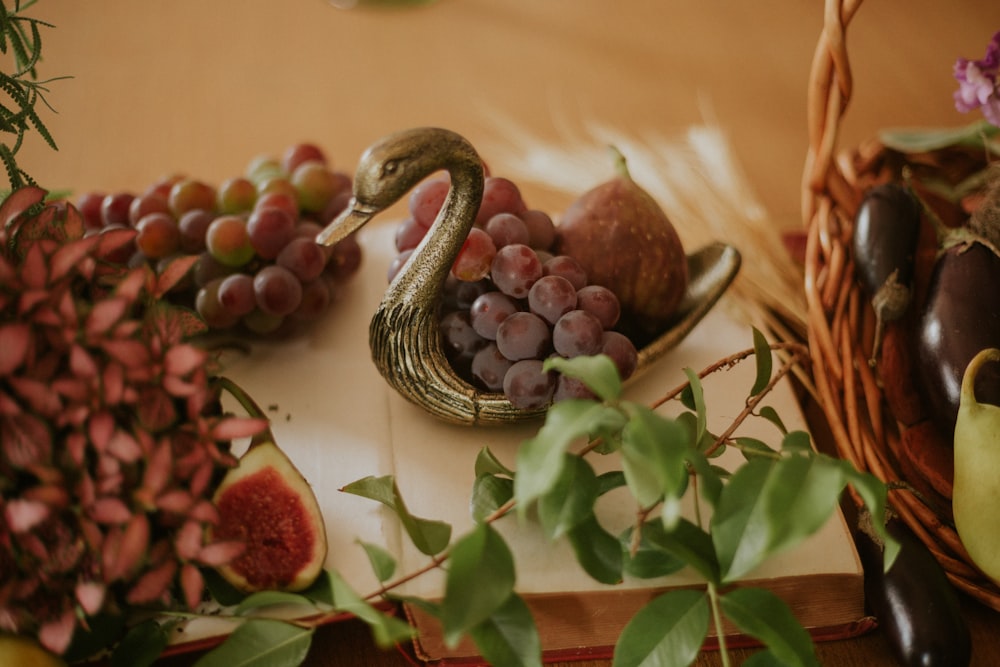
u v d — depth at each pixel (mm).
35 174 798
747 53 956
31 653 414
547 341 505
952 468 541
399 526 509
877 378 580
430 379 525
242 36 982
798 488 398
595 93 912
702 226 727
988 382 517
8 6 968
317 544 478
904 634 468
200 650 482
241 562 468
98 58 938
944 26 968
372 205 477
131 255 593
